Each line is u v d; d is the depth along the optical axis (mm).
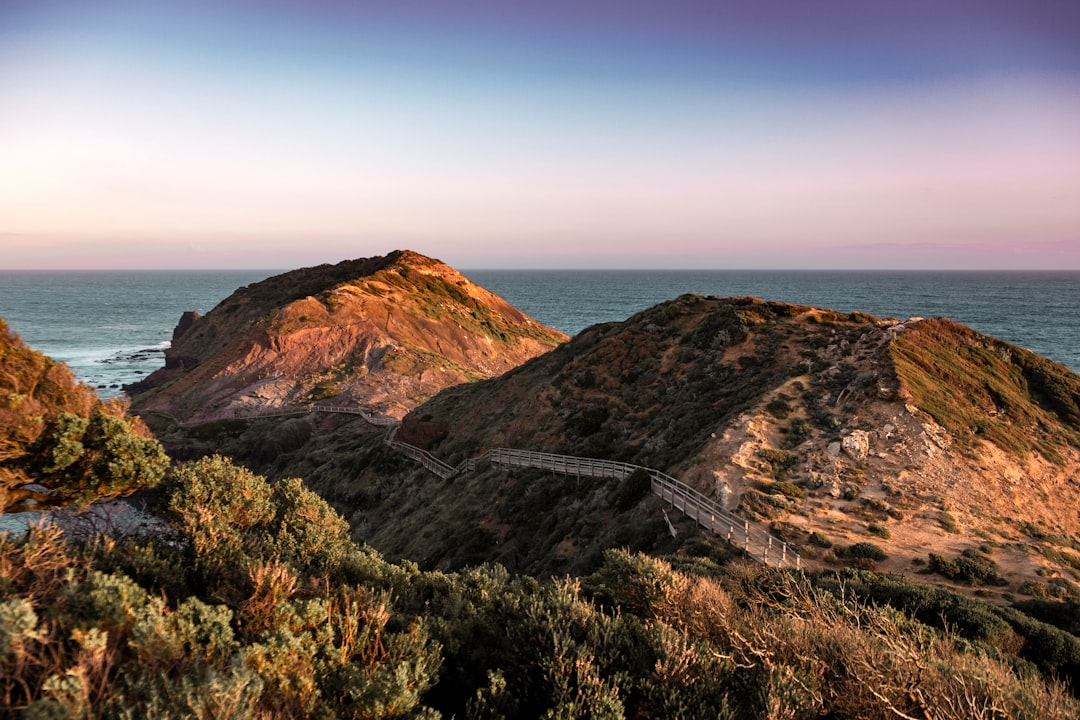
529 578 11383
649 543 19969
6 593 6270
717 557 16906
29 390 11367
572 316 193500
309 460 51562
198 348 94812
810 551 17328
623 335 42875
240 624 7105
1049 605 14211
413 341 86438
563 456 31953
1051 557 17844
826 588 13453
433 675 6852
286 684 5629
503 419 42406
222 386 72250
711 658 7156
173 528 10469
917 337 32500
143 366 101812
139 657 5367
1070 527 21062
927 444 23609
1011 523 20078
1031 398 30516
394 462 44531
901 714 5781
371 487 42531
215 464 12344
